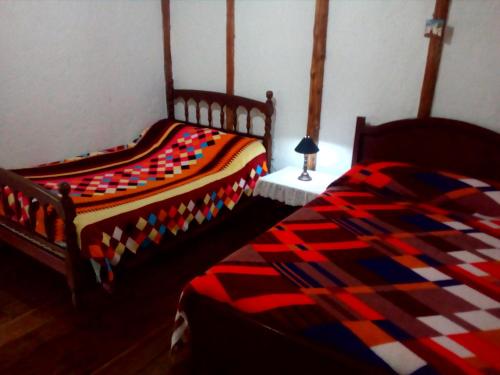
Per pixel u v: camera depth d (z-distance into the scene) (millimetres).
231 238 3141
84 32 3320
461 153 2592
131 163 3254
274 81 3371
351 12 2854
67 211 2012
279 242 1887
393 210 2299
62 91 3277
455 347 1229
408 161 2805
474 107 2557
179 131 3627
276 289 1516
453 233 2023
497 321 1364
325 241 1911
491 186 2344
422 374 1138
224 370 1593
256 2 3275
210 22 3596
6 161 3051
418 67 2686
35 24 3004
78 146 3502
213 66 3703
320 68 3062
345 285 1559
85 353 1965
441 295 1508
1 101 2928
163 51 3992
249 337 1438
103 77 3543
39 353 1956
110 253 2158
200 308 1556
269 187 3020
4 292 2412
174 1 3771
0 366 1873
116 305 2324
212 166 3152
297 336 1321
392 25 2719
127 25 3621
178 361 1931
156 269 2695
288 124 3400
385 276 1630
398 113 2844
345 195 2520
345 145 3141
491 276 1650
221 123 3744
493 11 2371
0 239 2699
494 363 1166
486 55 2449
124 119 3816
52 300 2352
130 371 1872
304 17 3070
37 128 3182
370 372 1176
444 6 2490
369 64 2875
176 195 2602
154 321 2205
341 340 1266
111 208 2320
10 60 2916
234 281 1561
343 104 3064
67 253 2092
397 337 1270
